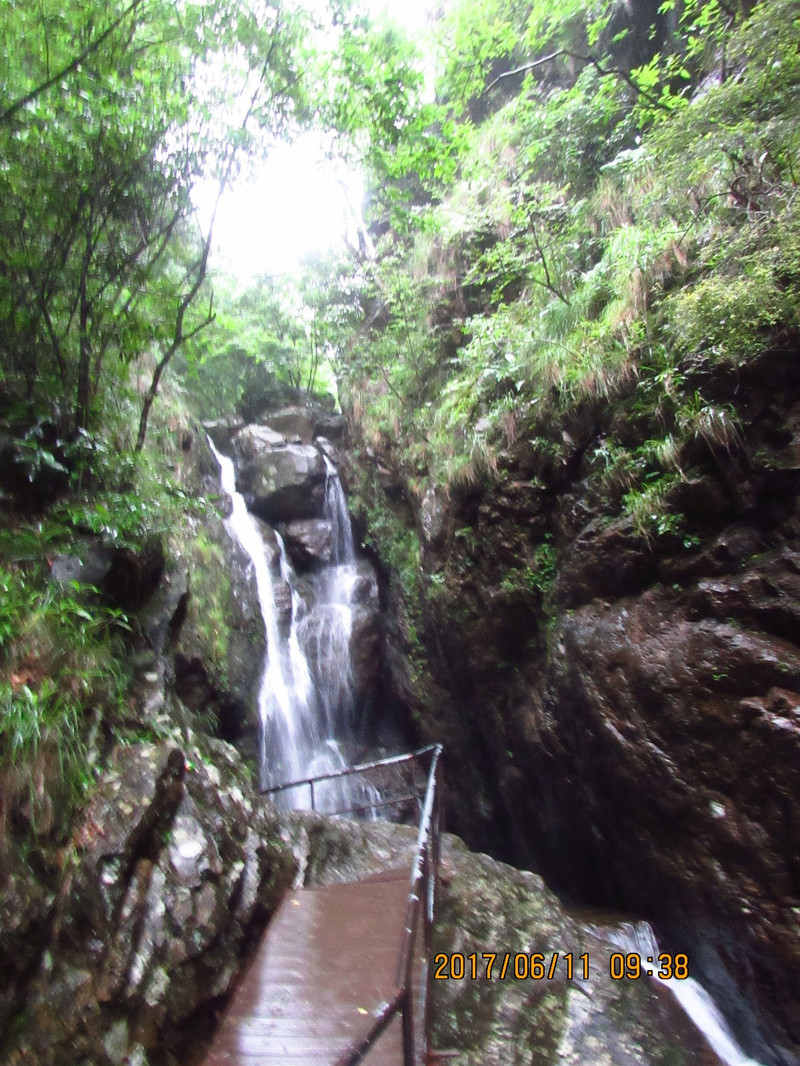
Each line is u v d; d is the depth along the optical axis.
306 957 3.96
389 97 6.29
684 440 5.15
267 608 10.30
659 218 6.36
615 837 6.03
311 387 14.68
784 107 5.85
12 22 4.24
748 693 4.57
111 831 3.44
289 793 8.92
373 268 11.40
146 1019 2.96
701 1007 5.04
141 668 5.09
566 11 9.45
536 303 7.82
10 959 2.62
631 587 5.64
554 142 9.05
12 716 3.07
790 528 4.65
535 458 6.80
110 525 4.96
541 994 4.42
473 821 8.82
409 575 9.97
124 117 4.61
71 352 5.57
